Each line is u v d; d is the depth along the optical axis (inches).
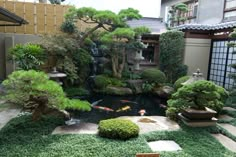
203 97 178.7
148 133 157.5
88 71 377.7
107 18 330.6
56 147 127.3
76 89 332.2
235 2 407.2
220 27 351.6
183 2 562.9
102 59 407.8
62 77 296.0
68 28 357.7
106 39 344.5
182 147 139.3
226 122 198.4
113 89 355.3
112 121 154.9
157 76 370.3
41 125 163.9
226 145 148.9
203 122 177.6
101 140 140.4
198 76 206.4
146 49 464.4
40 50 281.3
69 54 327.0
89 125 176.7
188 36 393.1
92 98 330.3
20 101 159.3
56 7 377.7
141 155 111.4
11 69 344.5
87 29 376.8
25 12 364.2
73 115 234.1
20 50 273.9
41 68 296.4
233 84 335.0
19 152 120.3
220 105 214.7
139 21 543.2
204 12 483.8
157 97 357.7
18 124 162.7
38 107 164.7
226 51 360.8
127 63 427.2
